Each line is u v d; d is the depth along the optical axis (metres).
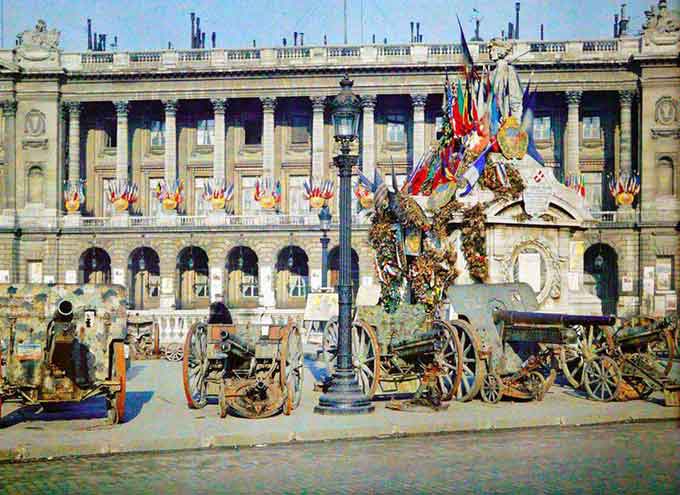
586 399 25.47
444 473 16.30
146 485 15.61
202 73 92.88
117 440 18.97
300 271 93.12
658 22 88.81
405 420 21.44
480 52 90.25
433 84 91.38
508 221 28.84
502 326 24.66
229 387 22.17
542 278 29.55
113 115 97.88
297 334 23.27
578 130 90.94
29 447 18.19
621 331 26.53
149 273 93.88
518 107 30.66
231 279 92.94
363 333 24.66
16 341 20.64
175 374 34.44
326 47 92.50
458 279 28.39
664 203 87.94
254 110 96.88
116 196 90.25
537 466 16.89
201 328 24.22
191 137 97.62
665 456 17.89
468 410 23.16
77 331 20.92
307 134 96.62
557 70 90.38
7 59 92.75
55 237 91.38
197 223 89.75
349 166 22.94
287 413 22.44
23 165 93.06
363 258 84.88
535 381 24.98
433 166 30.48
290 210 96.25
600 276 90.00
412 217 26.27
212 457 18.20
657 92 88.62
